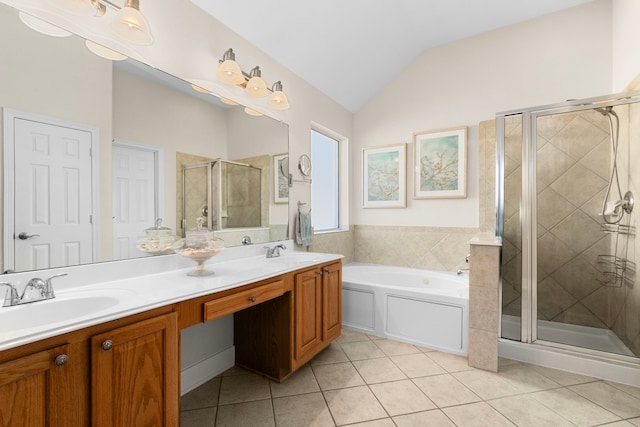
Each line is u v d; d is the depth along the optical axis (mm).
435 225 3371
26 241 1202
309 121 3035
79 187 1373
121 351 1026
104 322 980
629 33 2240
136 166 1607
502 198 2357
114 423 1003
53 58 1290
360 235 3855
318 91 3186
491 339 2062
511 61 2969
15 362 788
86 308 1210
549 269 2264
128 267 1555
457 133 3207
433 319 2418
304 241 2822
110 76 1488
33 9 1233
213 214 2043
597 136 2227
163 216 1735
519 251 2287
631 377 1882
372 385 1895
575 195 2266
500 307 2301
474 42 3150
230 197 2174
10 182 1166
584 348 2088
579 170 2254
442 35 3160
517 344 2227
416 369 2098
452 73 3264
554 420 1554
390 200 3635
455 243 3254
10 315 1014
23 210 1197
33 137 1229
